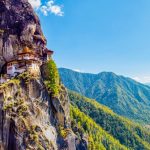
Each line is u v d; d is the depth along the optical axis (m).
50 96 152.88
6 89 136.12
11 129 131.00
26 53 158.25
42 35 179.88
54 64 159.00
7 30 166.12
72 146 153.12
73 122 179.12
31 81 146.50
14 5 172.62
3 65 162.00
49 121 147.50
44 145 134.12
